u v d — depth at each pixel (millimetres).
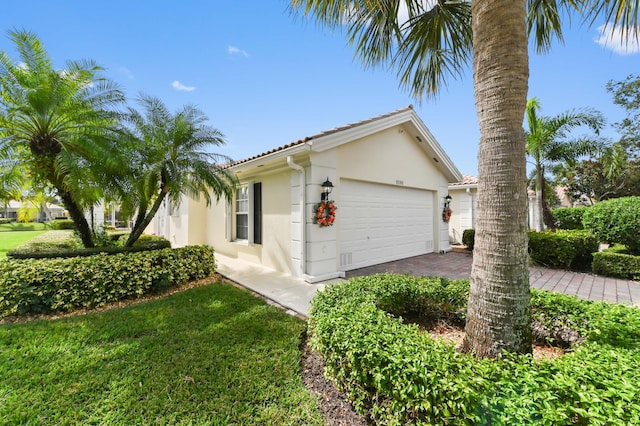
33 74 5391
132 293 5215
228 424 2203
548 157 10375
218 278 6750
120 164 5500
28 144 5410
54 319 4250
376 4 3666
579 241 7625
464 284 3789
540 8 3984
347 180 7426
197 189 6441
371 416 2109
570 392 1490
